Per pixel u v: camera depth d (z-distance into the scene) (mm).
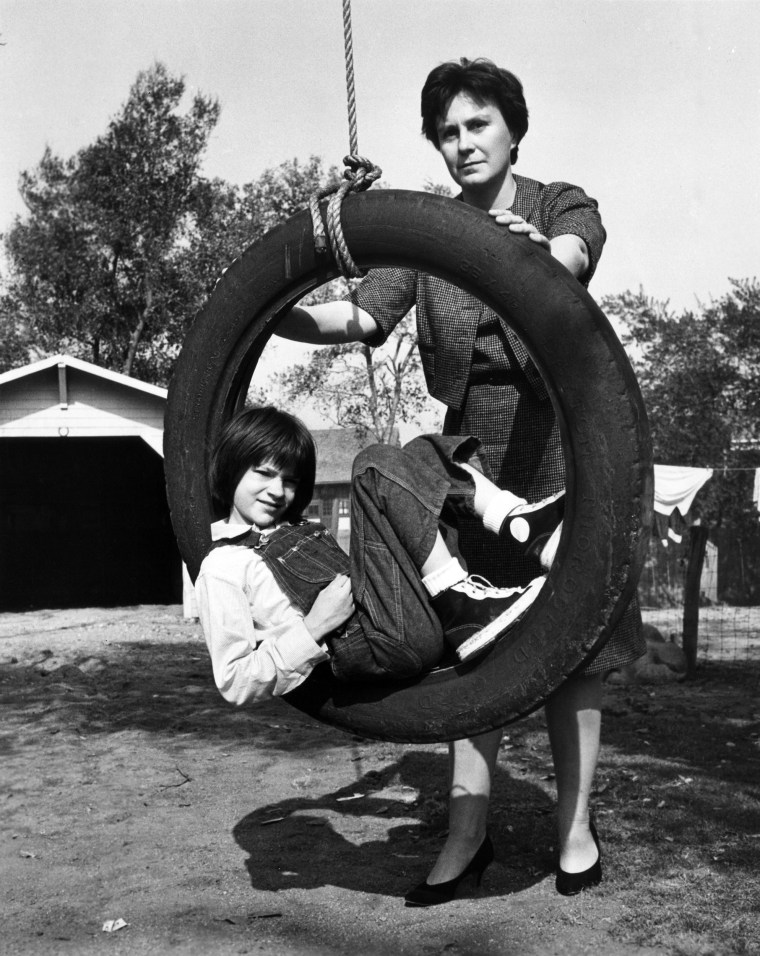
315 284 2648
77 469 22016
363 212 2506
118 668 9641
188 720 6641
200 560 2744
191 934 2875
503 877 3229
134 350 32375
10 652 11242
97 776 5051
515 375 2916
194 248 33094
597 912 2908
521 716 2287
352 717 2506
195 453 2775
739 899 2998
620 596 2180
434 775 4789
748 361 18703
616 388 2182
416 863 3438
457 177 2939
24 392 15086
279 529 2572
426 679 2416
